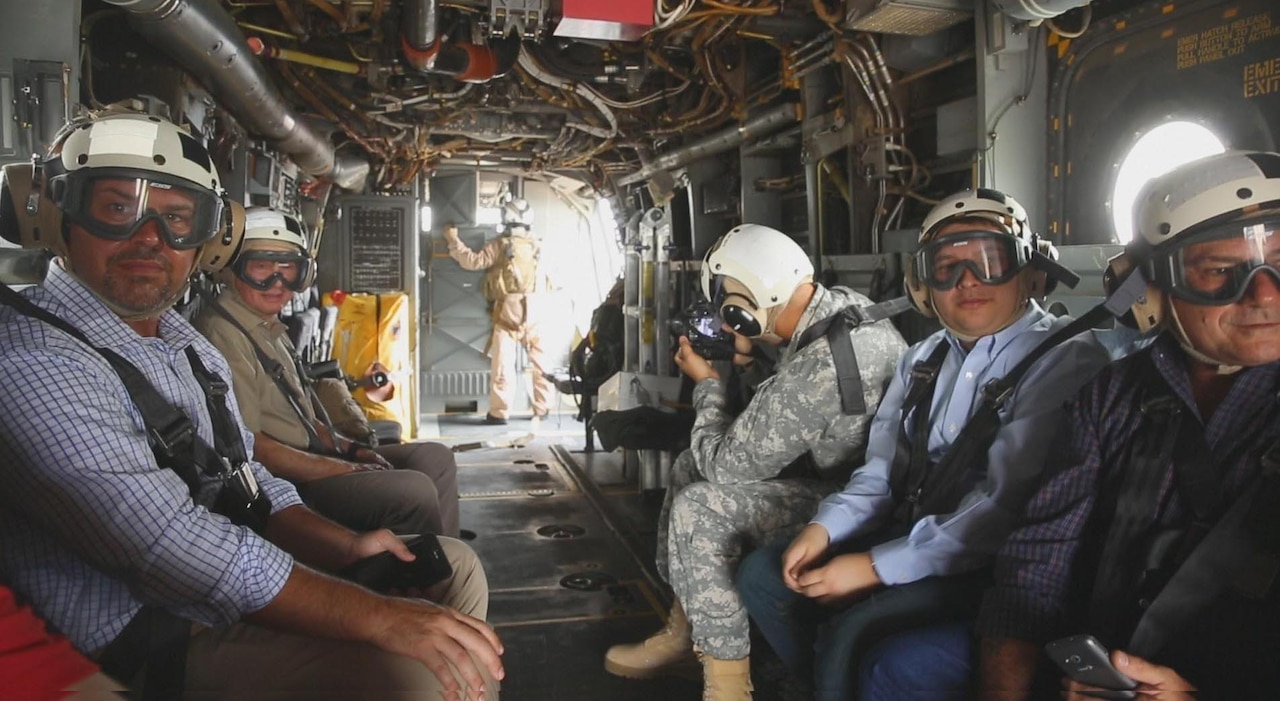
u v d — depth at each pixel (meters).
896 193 3.84
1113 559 1.60
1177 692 1.41
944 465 2.21
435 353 8.60
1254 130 2.46
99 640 1.59
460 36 4.43
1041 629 1.70
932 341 2.44
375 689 1.72
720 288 2.86
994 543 2.04
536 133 6.37
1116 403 1.71
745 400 4.27
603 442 4.83
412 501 2.93
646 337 6.09
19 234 1.76
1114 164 2.94
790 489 2.74
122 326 1.76
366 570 2.09
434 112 5.96
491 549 4.29
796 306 2.82
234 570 1.56
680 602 2.83
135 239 1.73
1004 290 2.21
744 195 5.24
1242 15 2.48
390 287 7.51
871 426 2.52
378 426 4.82
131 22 3.08
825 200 4.42
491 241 8.38
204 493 1.88
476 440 7.23
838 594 2.15
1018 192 3.21
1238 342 1.46
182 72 3.53
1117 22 2.90
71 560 1.56
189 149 1.81
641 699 2.82
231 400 2.15
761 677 2.95
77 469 1.48
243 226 2.44
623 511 4.98
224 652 1.73
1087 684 1.45
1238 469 1.49
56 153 1.73
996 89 3.15
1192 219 1.45
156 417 1.70
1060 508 1.75
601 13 3.72
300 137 5.14
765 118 4.73
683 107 5.58
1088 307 2.79
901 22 3.29
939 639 1.89
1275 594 1.40
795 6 3.99
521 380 8.91
